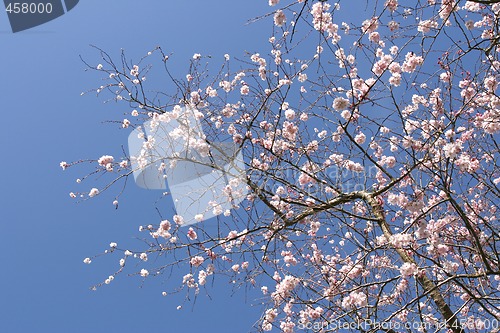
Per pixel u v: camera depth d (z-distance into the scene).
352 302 4.23
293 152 5.16
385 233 4.48
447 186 3.94
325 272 4.89
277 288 4.72
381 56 4.70
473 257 4.91
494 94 4.39
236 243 5.20
